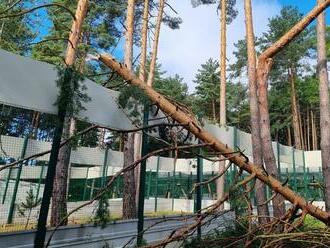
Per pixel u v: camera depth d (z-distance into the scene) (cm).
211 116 4391
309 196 1673
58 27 1844
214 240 451
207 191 1466
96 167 1614
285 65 3762
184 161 1812
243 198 438
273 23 3619
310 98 3822
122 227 643
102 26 2019
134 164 434
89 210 830
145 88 463
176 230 400
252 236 446
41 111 416
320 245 404
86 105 466
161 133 562
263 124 776
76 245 538
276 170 764
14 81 393
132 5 1252
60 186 825
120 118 527
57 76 437
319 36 936
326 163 824
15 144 803
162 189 2014
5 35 1580
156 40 1558
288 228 425
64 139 457
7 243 438
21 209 843
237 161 446
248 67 991
